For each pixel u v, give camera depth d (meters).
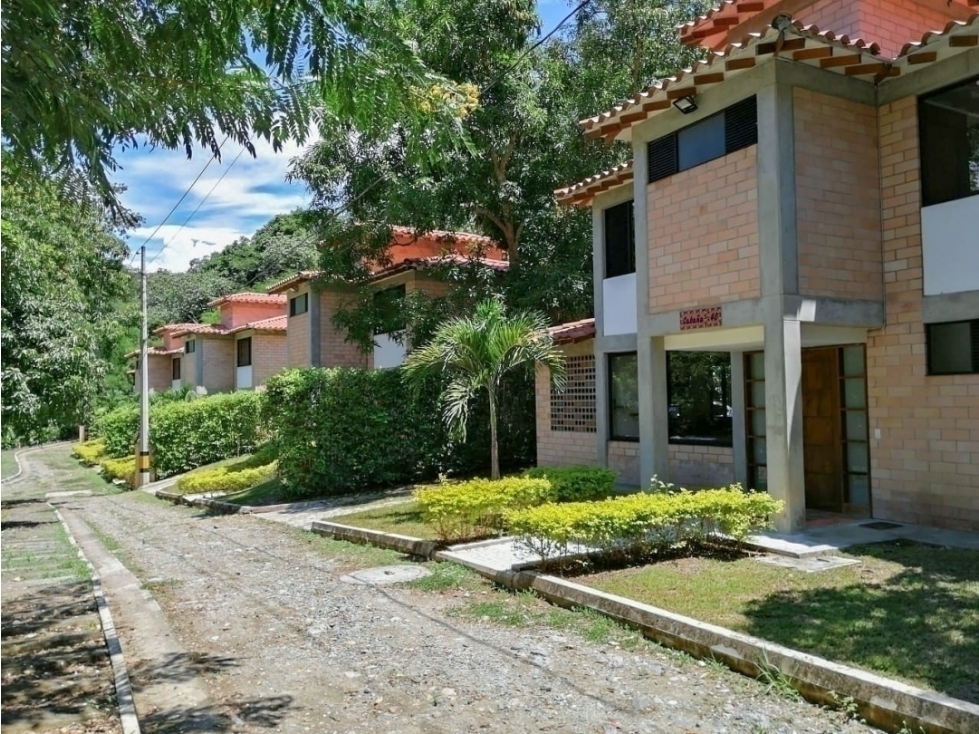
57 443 55.94
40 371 15.18
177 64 4.13
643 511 7.57
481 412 17.72
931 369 9.24
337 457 16.28
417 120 4.71
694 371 13.26
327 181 17.92
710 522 8.02
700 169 10.09
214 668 5.40
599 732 4.09
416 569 8.63
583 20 18.22
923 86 9.23
